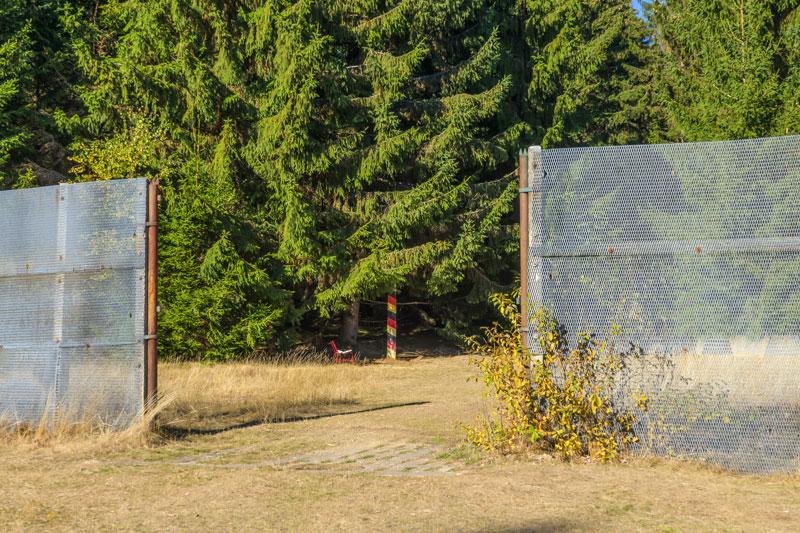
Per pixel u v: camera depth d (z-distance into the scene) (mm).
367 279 19500
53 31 26062
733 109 13445
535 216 7027
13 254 8398
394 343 21484
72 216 8227
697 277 6684
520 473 6156
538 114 26266
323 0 21016
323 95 21500
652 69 34562
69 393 8109
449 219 21953
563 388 6852
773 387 6441
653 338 6730
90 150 20203
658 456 6629
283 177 19625
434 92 23703
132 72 19469
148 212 8086
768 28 14797
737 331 6566
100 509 5191
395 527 4680
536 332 6922
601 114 34875
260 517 4941
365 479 5992
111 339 8039
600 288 6871
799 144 6574
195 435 8289
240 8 20906
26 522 4879
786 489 5734
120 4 22500
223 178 19641
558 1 25719
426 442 7664
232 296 18406
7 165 22844
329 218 21016
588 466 6434
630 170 6883
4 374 8289
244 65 21422
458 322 24250
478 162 23391
